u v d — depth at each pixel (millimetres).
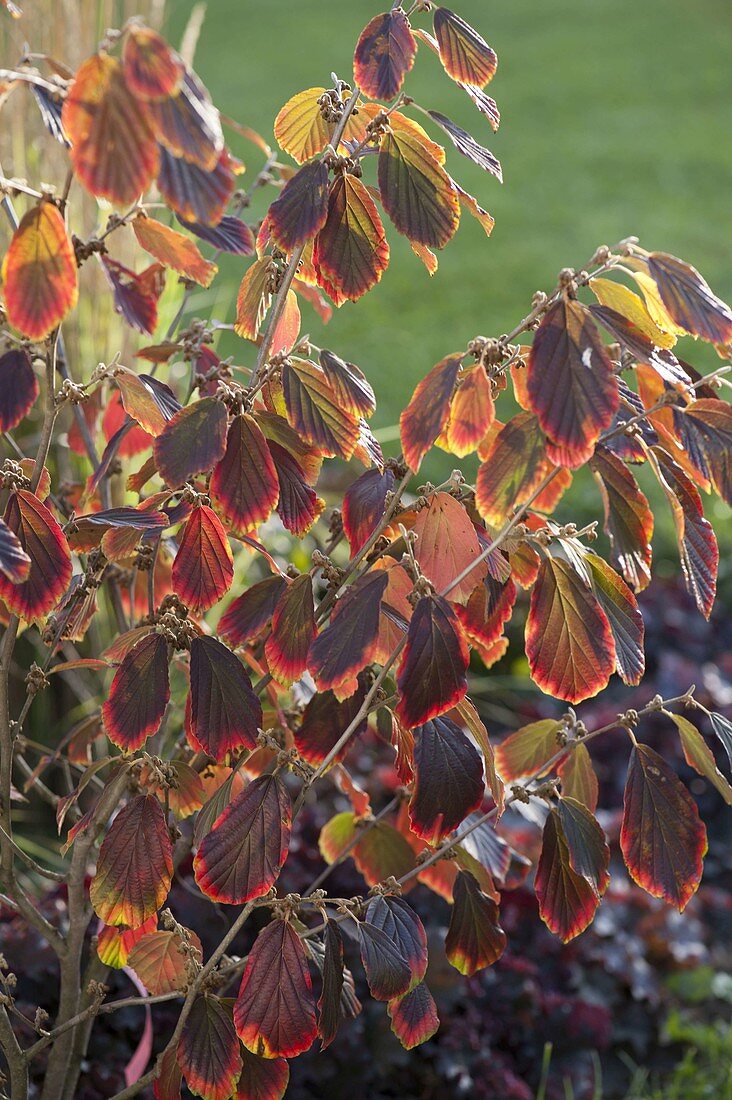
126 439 2514
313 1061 2768
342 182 2197
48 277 2098
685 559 2203
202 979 2268
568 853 2271
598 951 3217
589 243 10203
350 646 2188
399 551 2314
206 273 2316
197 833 2279
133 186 2027
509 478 2164
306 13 18953
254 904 2258
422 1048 2838
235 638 2252
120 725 2209
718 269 9602
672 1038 3174
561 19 18625
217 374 2342
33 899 2803
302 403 2225
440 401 2166
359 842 2496
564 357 2123
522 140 13211
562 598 2205
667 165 12414
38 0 3168
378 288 9117
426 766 2211
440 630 2172
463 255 9938
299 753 2287
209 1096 2254
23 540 2201
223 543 2227
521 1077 2971
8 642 2283
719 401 2170
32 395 2227
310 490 2248
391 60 2193
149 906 2240
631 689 4453
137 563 2309
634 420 2189
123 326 3354
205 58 15906
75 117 2025
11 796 2445
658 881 2246
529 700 4520
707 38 17547
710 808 4098
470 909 2348
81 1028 2465
